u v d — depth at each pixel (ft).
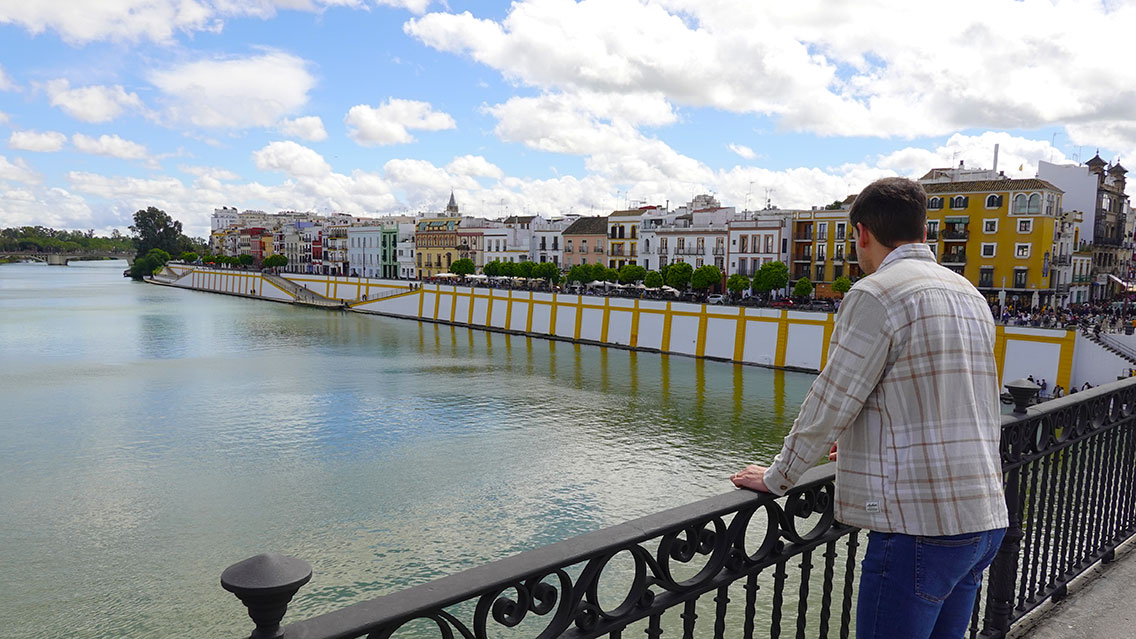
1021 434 14.73
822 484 11.41
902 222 9.62
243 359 214.28
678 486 99.60
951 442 8.71
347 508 90.43
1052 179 267.59
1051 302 222.48
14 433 125.70
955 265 228.43
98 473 104.17
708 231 292.61
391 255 471.62
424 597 7.00
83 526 84.48
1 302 404.16
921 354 8.68
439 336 274.36
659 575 9.27
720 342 209.15
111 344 242.78
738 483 10.55
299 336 272.31
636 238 330.54
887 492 8.93
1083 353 139.85
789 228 270.26
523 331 278.87
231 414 141.69
